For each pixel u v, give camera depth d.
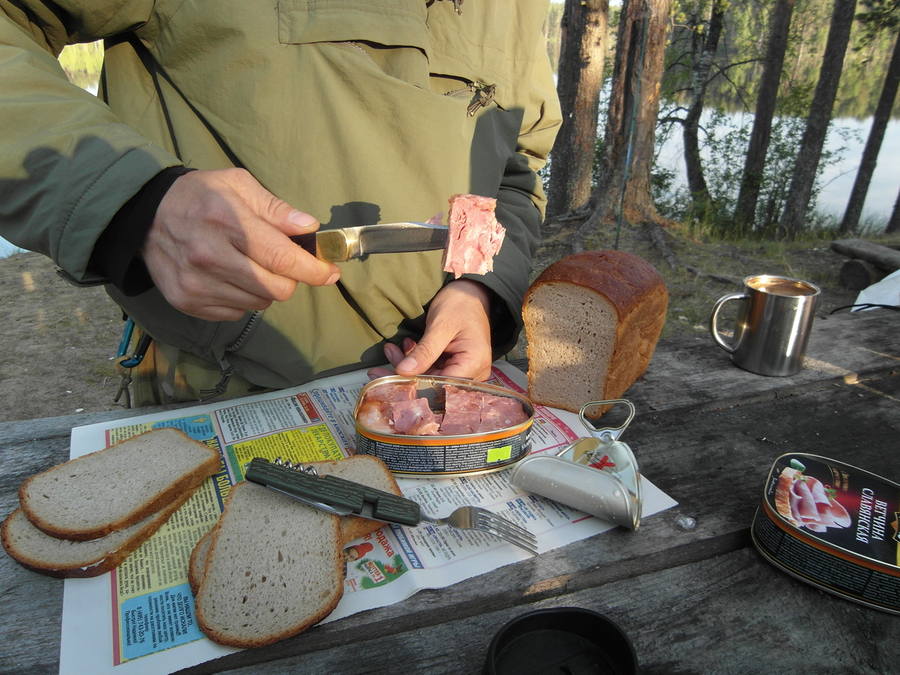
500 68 1.65
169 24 1.37
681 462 1.32
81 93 1.20
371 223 1.54
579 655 0.79
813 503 1.05
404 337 1.81
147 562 0.99
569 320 1.49
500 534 1.02
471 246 1.26
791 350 1.67
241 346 1.54
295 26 1.39
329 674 0.84
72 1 1.27
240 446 1.31
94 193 1.06
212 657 0.84
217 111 1.44
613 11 16.59
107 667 0.82
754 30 15.41
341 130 1.46
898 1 12.45
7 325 5.85
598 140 12.74
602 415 1.51
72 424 1.38
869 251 5.91
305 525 1.02
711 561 1.06
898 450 1.39
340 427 1.40
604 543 1.07
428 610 0.92
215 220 1.02
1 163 1.09
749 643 0.90
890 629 0.93
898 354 1.85
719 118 13.65
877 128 12.73
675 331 5.48
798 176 12.09
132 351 1.84
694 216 11.88
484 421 1.31
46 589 0.94
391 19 1.45
